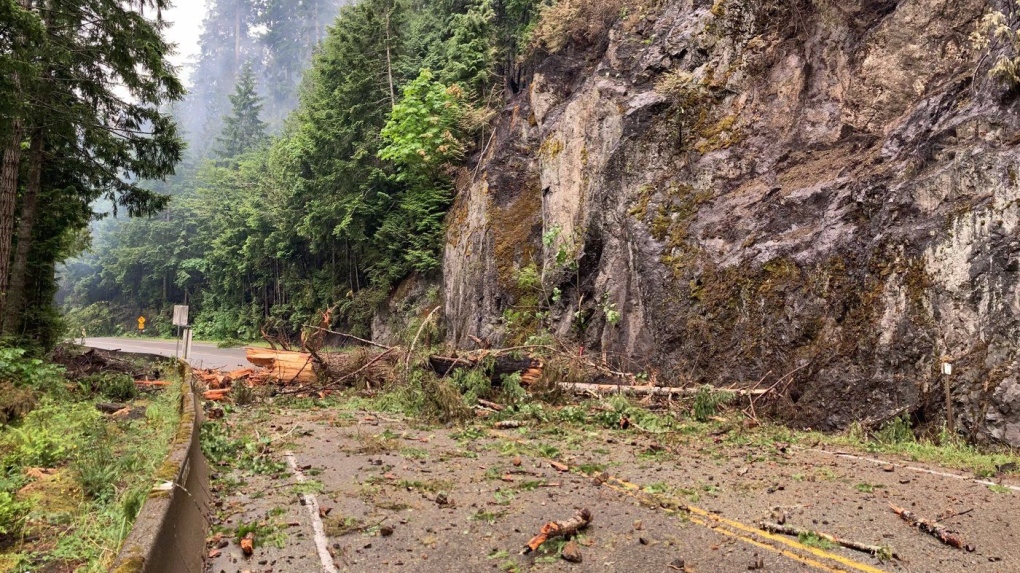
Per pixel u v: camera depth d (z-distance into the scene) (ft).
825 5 47.98
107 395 42.98
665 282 48.37
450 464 26.00
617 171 55.31
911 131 39.04
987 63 36.19
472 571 14.70
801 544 16.56
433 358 48.19
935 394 31.63
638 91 57.47
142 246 197.06
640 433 34.42
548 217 63.93
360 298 100.01
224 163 210.18
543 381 43.93
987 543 16.66
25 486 20.12
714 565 15.07
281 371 52.42
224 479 23.18
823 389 36.37
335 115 102.01
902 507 19.98
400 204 93.61
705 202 49.42
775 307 40.57
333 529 17.47
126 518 15.53
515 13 84.53
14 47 40.57
